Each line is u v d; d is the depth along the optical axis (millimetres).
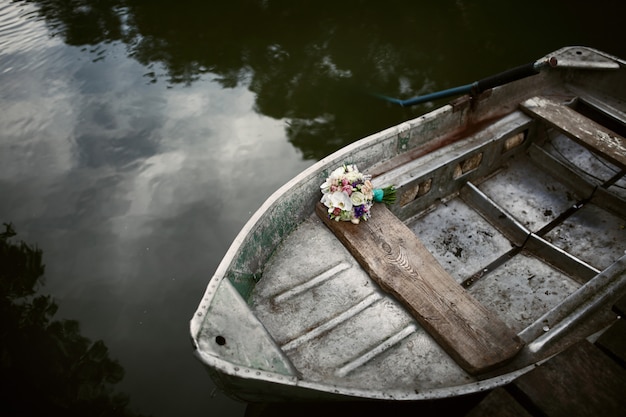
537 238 3162
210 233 3998
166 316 3424
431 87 5527
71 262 3768
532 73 2998
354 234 2732
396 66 5871
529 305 2916
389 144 3148
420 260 2598
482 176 3652
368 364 2305
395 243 2684
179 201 4277
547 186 3648
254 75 5793
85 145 4832
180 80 5723
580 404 1957
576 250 3227
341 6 7105
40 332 3320
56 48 6230
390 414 2725
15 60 5988
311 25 6688
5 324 3363
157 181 4461
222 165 4645
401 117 5184
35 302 3502
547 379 2031
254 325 2090
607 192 3445
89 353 3199
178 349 3244
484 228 3363
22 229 4016
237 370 1918
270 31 6566
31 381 3041
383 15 6855
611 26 6512
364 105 5348
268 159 4719
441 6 7031
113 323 3381
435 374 2268
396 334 2418
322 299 2559
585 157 3881
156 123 5117
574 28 6477
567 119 3410
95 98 5430
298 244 2818
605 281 2471
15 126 5035
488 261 3180
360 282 2631
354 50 6164
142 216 4137
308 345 2369
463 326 2322
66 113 5219
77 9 7090
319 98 5449
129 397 2980
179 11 7043
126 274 3686
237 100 5438
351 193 2725
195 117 5203
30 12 7008
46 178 4480
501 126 3486
